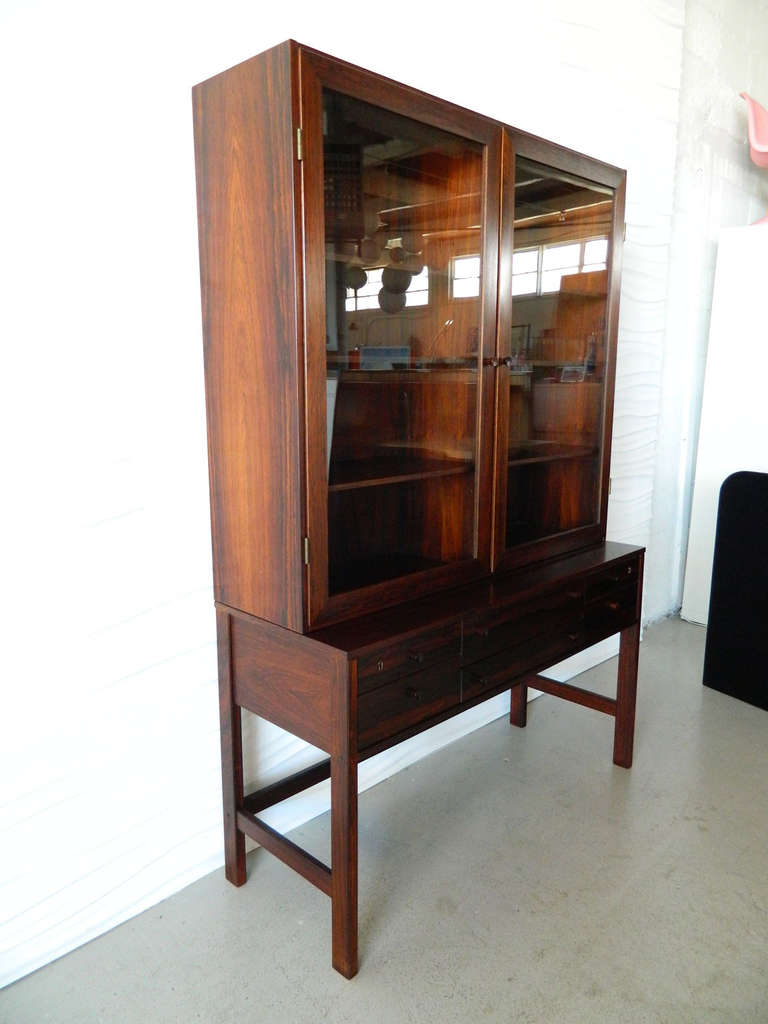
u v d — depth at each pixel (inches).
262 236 52.7
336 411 57.2
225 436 59.9
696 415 141.5
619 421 119.2
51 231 53.5
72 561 58.0
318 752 79.2
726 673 109.5
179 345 61.9
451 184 63.3
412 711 59.4
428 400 65.4
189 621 66.2
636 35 106.7
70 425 56.4
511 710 101.0
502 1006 55.6
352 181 54.7
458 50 82.0
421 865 71.7
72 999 56.4
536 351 75.2
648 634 135.9
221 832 71.8
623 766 89.5
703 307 137.3
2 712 55.7
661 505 138.5
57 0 51.7
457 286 66.5
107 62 54.7
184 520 64.4
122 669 62.2
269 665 60.7
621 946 61.5
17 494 54.2
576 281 78.7
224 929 63.8
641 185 113.2
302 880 70.3
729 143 136.0
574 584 75.2
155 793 66.0
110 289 57.2
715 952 60.9
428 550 67.0
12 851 57.4
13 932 58.0
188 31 58.9
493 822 78.7
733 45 131.9
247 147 52.5
